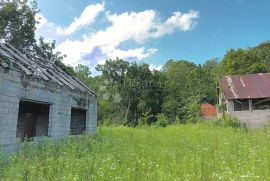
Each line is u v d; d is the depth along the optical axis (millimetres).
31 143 12289
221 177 7621
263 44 71562
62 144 13320
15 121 11766
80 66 61156
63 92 15742
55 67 18891
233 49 59188
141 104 52500
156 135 20156
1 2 30312
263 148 12219
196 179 7695
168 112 51594
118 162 9961
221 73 60344
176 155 11297
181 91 62812
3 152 10891
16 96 11844
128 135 19859
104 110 54750
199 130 23875
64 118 15797
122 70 56250
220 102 36062
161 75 57844
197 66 77250
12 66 11578
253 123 31125
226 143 14203
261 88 33094
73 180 7355
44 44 32469
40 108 17469
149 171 8633
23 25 30938
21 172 8203
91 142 14609
